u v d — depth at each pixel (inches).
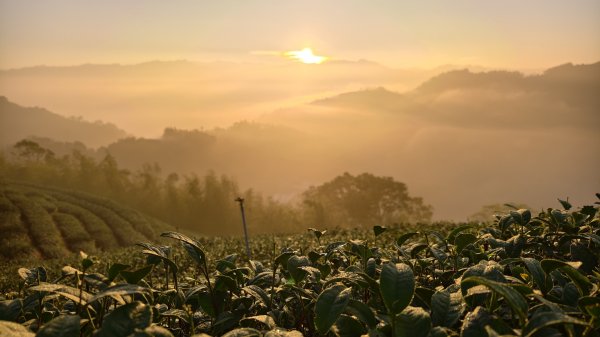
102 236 3924.7
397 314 86.8
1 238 3297.2
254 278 132.2
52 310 122.5
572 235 139.6
